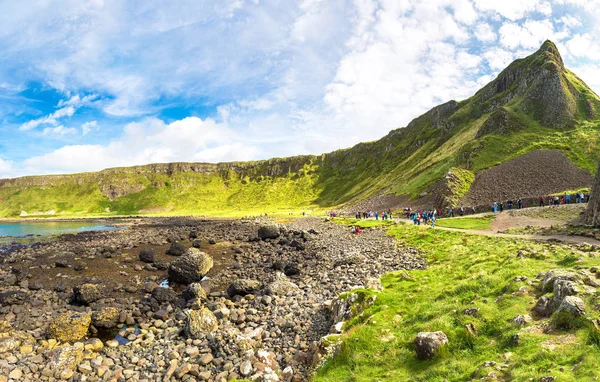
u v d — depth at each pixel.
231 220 144.12
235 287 30.45
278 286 30.09
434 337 12.30
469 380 10.11
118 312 26.45
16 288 34.66
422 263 31.22
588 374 8.39
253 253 51.59
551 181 78.62
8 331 23.31
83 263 44.34
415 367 11.95
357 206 144.25
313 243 58.34
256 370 16.34
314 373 13.80
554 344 10.36
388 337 14.24
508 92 157.00
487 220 58.47
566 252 21.91
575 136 96.75
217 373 16.78
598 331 9.95
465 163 103.00
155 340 22.45
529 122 117.75
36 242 79.19
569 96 121.25
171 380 16.81
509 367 9.91
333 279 31.52
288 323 21.70
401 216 94.69
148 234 84.25
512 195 77.94
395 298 18.56
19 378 17.36
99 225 153.00
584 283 13.35
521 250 24.23
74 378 17.61
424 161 154.00
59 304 30.11
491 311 13.67
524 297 14.12
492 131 118.38
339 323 17.77
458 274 21.09
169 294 31.28
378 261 35.44
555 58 146.12
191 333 21.77
